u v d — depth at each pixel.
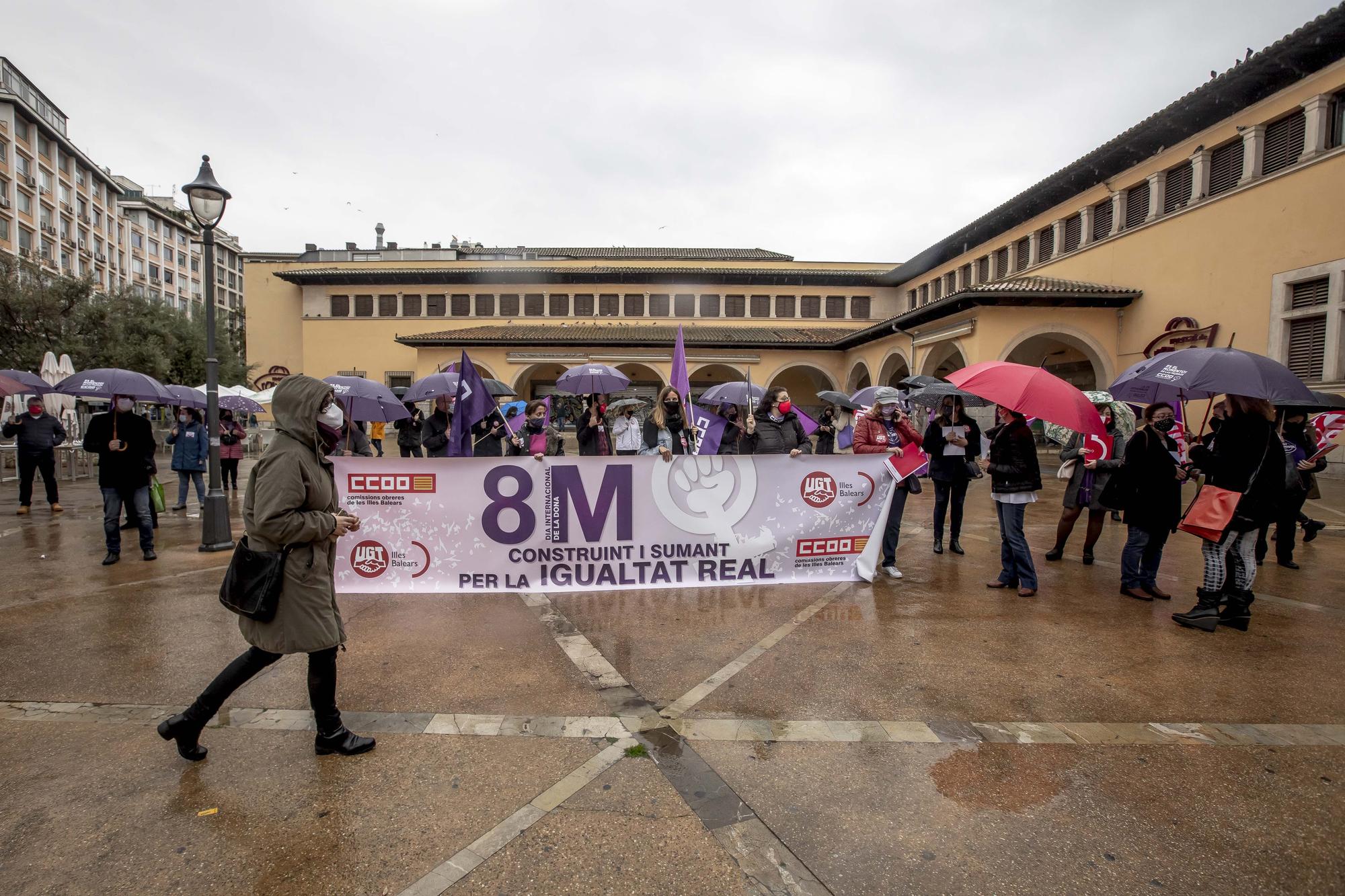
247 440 22.20
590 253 40.69
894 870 2.26
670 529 5.66
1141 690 3.71
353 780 2.77
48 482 9.77
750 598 5.46
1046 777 2.83
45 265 45.75
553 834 2.43
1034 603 5.39
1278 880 2.23
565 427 34.84
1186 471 5.77
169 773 2.81
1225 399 6.42
